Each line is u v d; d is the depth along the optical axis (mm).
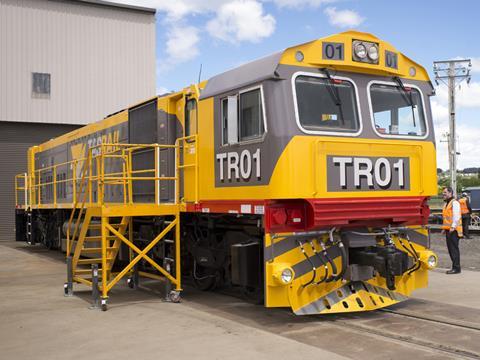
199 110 8656
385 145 7699
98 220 12656
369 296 7508
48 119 23797
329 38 7477
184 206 9070
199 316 7754
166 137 9992
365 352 5871
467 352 5812
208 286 9758
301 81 7289
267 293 6996
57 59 23938
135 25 25281
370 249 7578
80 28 24312
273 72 7039
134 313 8031
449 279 10945
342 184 7281
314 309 7152
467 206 20906
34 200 19312
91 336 6707
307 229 7230
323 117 7344
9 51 23188
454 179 35625
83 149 14797
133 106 11477
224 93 8023
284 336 6617
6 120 23156
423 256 7961
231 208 7840
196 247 9594
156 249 10219
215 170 8234
